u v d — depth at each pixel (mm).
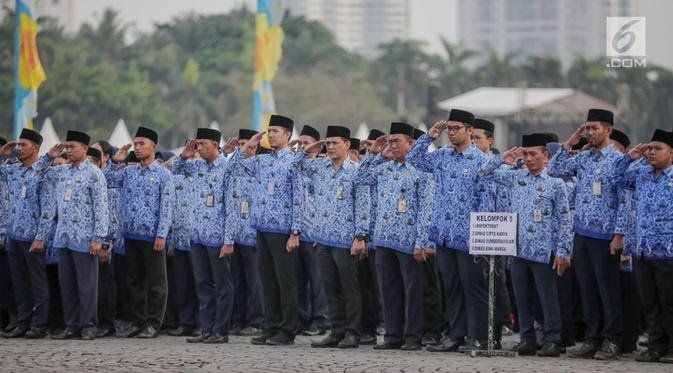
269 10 50000
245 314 34625
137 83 137000
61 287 31672
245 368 24625
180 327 33781
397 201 28844
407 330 28922
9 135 127250
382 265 29109
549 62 156625
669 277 26688
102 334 32875
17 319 32969
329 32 173750
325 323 35250
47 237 32094
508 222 26812
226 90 150375
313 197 31375
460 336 28625
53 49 139500
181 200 33688
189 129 148000
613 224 27500
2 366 24859
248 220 34188
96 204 31344
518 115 96938
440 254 28703
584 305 27875
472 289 28109
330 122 151500
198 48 160500
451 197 28406
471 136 29000
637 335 29172
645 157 27156
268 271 30516
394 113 155375
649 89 152500
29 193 32281
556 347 27625
